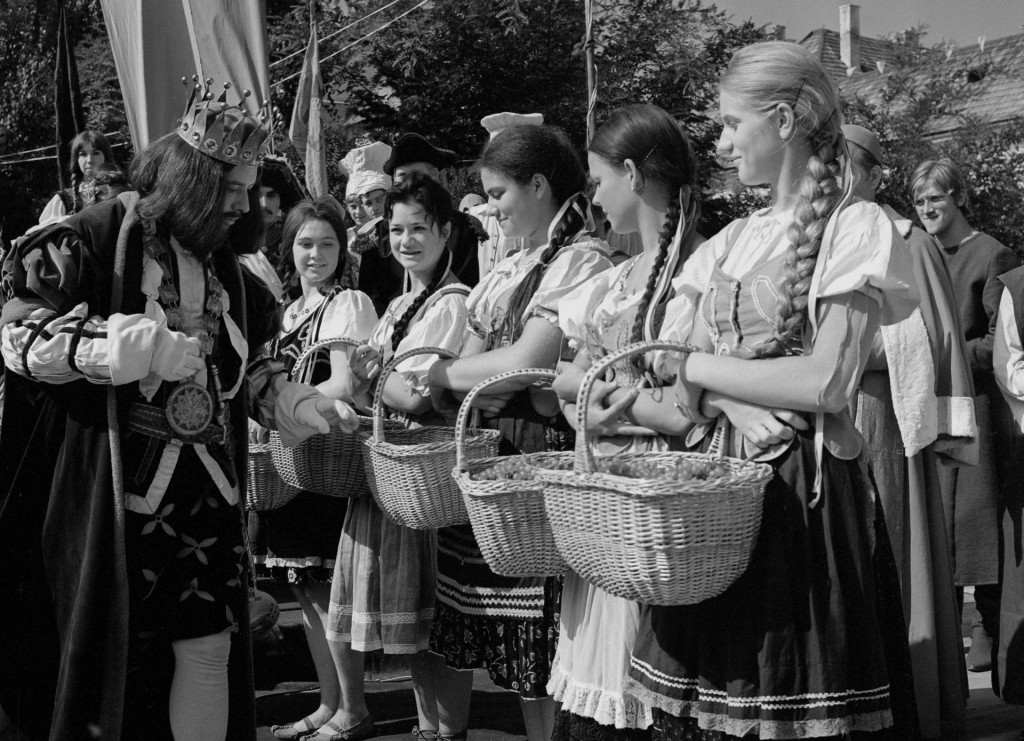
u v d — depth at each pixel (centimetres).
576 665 303
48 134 1962
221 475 310
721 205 1540
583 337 313
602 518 242
